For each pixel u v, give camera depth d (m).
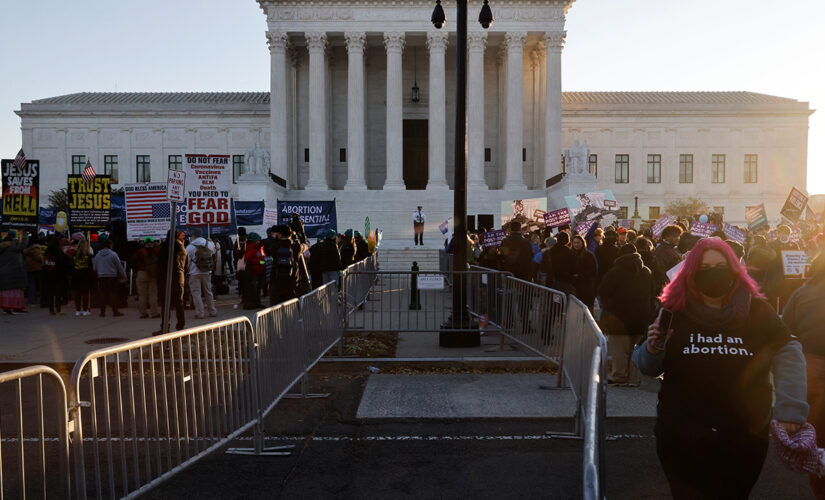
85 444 6.99
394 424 7.92
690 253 3.78
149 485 5.10
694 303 3.74
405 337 14.02
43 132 73.62
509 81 49.94
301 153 54.78
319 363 11.06
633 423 8.02
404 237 49.19
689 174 73.12
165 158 73.31
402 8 49.97
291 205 21.98
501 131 54.88
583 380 7.04
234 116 72.81
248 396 6.73
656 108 72.50
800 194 21.03
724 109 72.88
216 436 6.07
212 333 6.06
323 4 49.94
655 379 10.49
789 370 3.69
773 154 73.31
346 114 55.78
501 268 16.45
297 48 54.19
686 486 3.74
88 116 73.56
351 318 13.13
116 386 4.83
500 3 49.81
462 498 5.68
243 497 5.71
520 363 11.13
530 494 5.75
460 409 8.48
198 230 18.41
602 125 72.75
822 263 5.33
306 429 7.73
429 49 50.19
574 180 44.47
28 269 20.23
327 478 6.16
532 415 8.21
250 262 18.92
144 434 5.12
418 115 56.25
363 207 49.50
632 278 9.80
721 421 3.62
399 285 12.68
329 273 18.14
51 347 12.77
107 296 18.00
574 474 6.23
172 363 5.50
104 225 22.25
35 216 19.83
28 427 7.62
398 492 5.82
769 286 11.55
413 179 56.78
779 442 3.66
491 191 49.28
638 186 72.88
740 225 73.00
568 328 8.52
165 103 73.19
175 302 14.38
